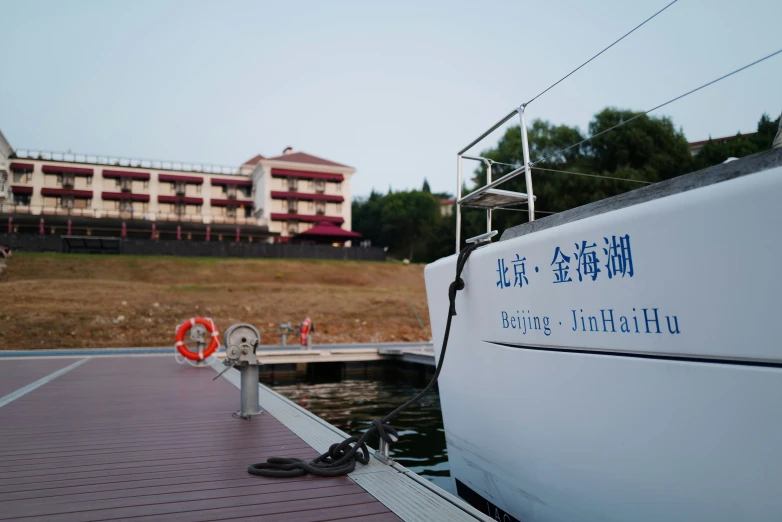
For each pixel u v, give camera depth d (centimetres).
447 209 7175
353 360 1445
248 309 2466
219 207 5369
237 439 489
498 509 414
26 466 402
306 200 5272
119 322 2152
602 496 300
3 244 3462
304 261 3806
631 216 266
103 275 2995
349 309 2616
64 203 4791
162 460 419
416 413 997
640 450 271
